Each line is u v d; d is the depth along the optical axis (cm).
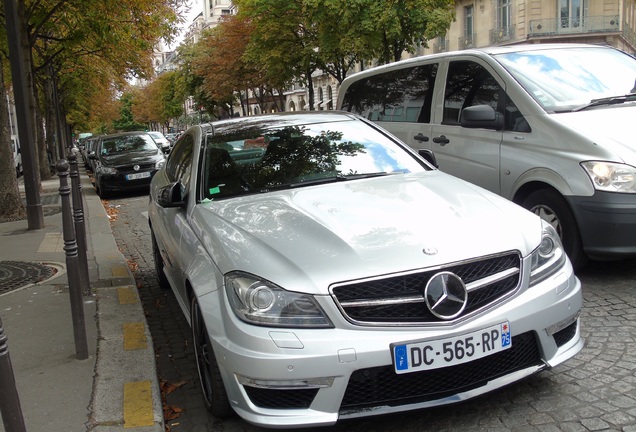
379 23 1977
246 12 2898
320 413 280
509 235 319
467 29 3997
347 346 277
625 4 3603
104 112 5397
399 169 445
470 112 597
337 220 336
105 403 345
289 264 297
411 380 288
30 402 352
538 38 3475
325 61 2806
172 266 455
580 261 520
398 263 291
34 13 1641
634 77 611
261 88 4625
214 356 311
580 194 500
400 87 784
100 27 1588
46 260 721
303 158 446
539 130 553
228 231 344
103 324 477
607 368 364
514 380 302
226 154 449
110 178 1552
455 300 290
